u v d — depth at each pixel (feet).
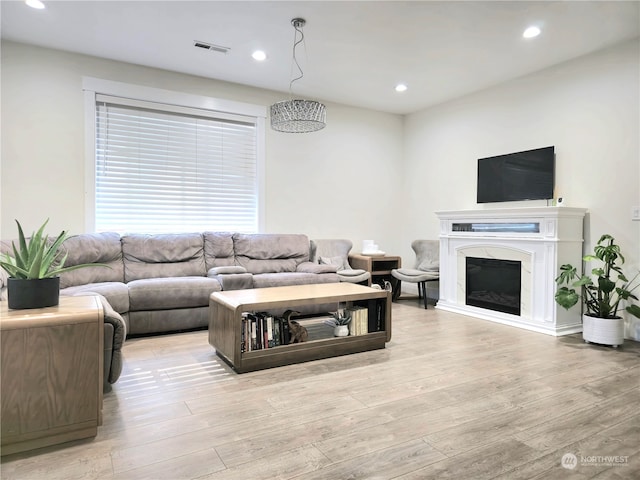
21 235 5.91
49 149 12.09
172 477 4.75
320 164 17.11
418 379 8.00
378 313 10.39
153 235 13.03
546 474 4.88
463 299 14.58
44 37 11.36
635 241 11.02
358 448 5.42
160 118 13.85
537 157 13.32
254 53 12.33
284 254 15.03
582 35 10.92
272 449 5.39
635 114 10.99
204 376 8.12
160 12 9.96
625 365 8.88
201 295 11.35
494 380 7.95
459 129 16.48
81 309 5.69
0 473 4.77
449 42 11.46
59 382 5.37
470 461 5.14
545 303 11.85
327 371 8.46
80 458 5.12
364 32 10.91
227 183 15.17
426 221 18.12
